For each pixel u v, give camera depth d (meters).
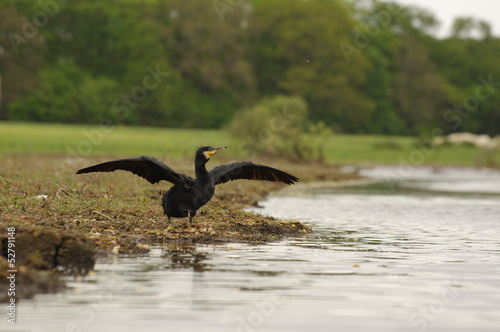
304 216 19.23
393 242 14.13
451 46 115.06
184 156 51.00
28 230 10.52
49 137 58.91
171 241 13.09
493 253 12.77
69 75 85.69
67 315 8.02
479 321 8.02
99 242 12.08
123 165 11.59
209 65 92.12
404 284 9.86
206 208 16.28
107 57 89.56
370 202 24.83
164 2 95.38
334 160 66.19
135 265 10.81
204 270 10.56
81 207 14.72
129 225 13.74
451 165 68.38
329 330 7.62
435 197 28.17
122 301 8.63
